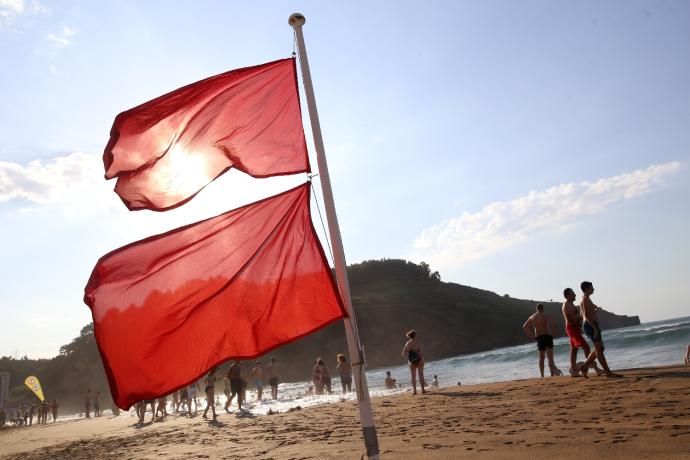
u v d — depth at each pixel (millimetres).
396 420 9734
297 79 5613
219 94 5492
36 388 44062
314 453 7266
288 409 16453
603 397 9047
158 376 4770
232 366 19391
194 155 5410
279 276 4969
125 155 5309
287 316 4895
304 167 5281
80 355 130375
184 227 5004
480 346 127438
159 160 5363
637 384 9961
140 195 5344
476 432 7406
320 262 4984
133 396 4707
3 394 59062
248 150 5398
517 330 136875
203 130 5434
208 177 5414
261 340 4863
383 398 14922
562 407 8656
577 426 6879
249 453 8016
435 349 123125
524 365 43500
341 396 22938
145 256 4887
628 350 39531
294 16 5461
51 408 45156
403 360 118625
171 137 5383
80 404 120188
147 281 4848
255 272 4984
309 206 5164
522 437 6602
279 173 5305
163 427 15664
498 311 146375
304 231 5098
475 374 41375
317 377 27484
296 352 114125
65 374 128750
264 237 5070
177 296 4867
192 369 4809
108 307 4738
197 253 4973
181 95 5371
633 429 6230
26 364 148625
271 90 5555
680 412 6957
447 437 7293
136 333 4762
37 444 16172
